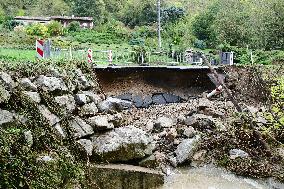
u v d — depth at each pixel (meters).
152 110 14.20
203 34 47.50
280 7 33.47
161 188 10.03
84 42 39.69
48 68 11.11
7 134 8.03
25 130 8.59
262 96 15.04
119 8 65.88
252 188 10.43
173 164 11.18
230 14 40.97
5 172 7.49
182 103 15.27
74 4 61.62
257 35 35.12
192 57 24.83
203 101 14.80
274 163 11.31
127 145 10.26
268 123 11.09
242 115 11.59
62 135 9.57
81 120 10.41
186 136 12.22
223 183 10.59
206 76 16.44
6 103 8.77
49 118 9.55
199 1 66.12
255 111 13.44
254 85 15.57
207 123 12.83
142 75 15.77
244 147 12.02
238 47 35.94
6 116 8.55
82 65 13.20
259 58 26.56
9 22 44.16
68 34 44.84
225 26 39.78
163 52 25.91
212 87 16.41
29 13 59.06
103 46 35.78
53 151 8.92
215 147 12.09
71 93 11.04
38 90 9.94
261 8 37.75
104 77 15.03
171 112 13.99
